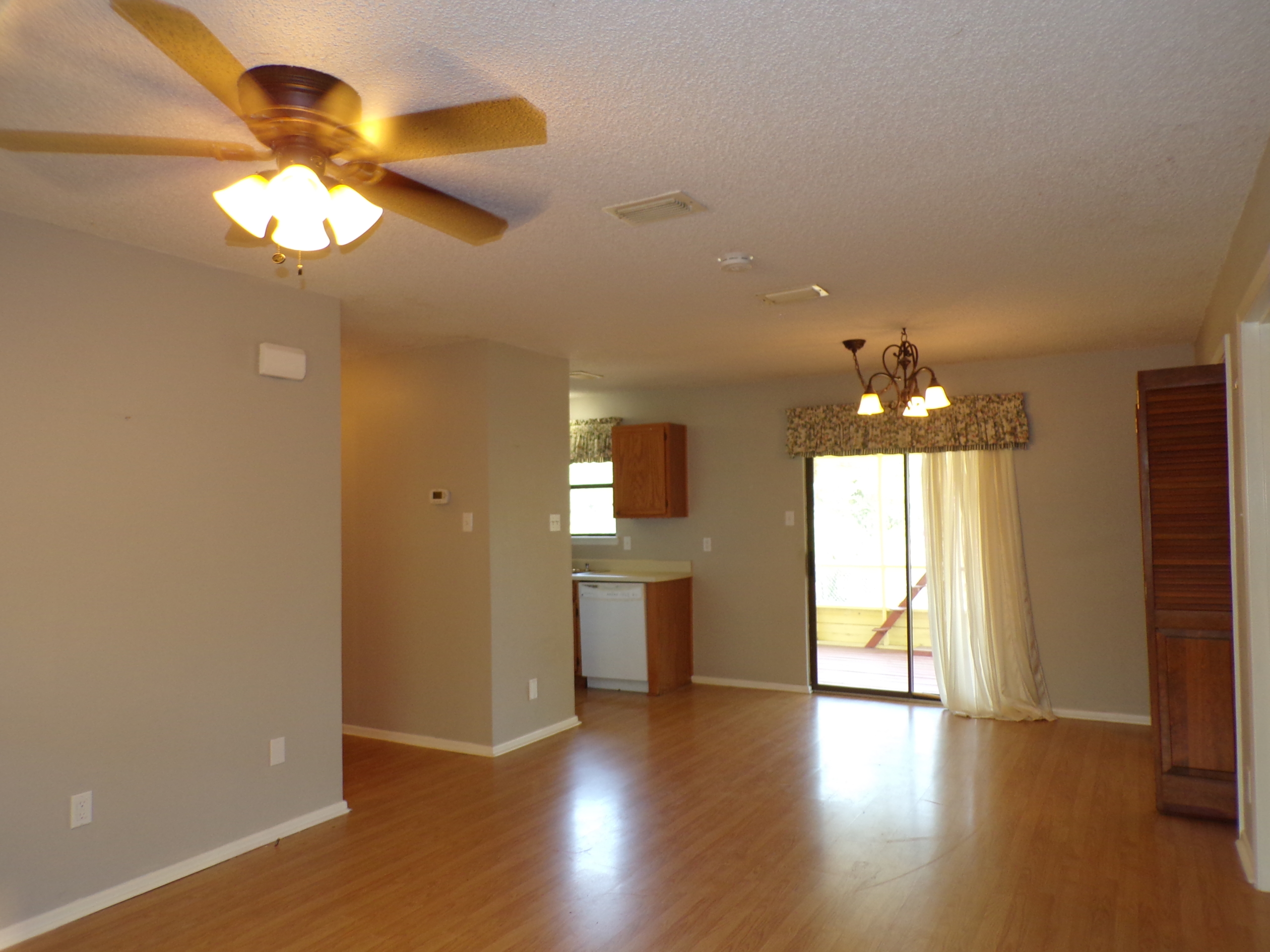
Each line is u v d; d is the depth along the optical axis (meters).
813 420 6.46
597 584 6.74
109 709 3.04
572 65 1.93
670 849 3.51
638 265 3.49
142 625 3.15
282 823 3.67
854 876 3.22
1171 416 3.79
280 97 1.66
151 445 3.21
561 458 5.57
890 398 6.27
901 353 4.75
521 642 5.14
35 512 2.86
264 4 1.66
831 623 6.66
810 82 2.01
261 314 3.65
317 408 3.89
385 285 3.77
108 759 3.04
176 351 3.31
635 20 1.74
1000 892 3.07
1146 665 5.45
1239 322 3.10
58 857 2.88
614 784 4.36
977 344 5.26
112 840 3.04
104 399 3.06
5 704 2.76
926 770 4.54
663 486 6.86
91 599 3.00
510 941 2.76
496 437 5.01
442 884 3.19
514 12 1.70
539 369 5.41
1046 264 3.55
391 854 3.48
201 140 2.29
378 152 1.91
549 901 3.04
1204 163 2.53
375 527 5.36
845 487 6.62
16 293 2.83
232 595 3.48
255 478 3.60
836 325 4.68
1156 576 3.84
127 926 2.87
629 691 6.67
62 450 2.93
